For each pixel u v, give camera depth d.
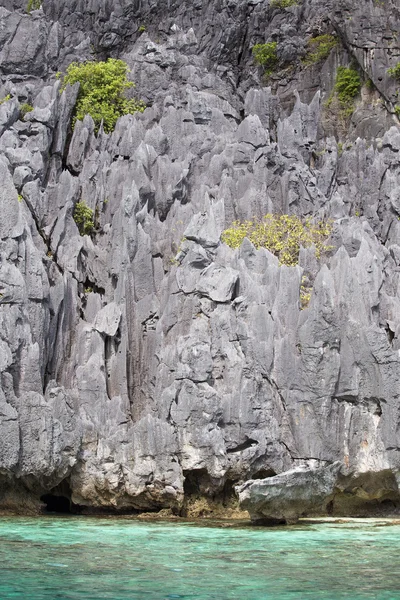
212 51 62.75
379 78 59.47
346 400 39.16
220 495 38.06
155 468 36.84
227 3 63.91
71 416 37.31
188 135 52.59
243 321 39.66
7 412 35.97
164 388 38.62
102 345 39.88
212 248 41.97
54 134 49.34
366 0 60.66
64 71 58.81
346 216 50.44
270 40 63.81
